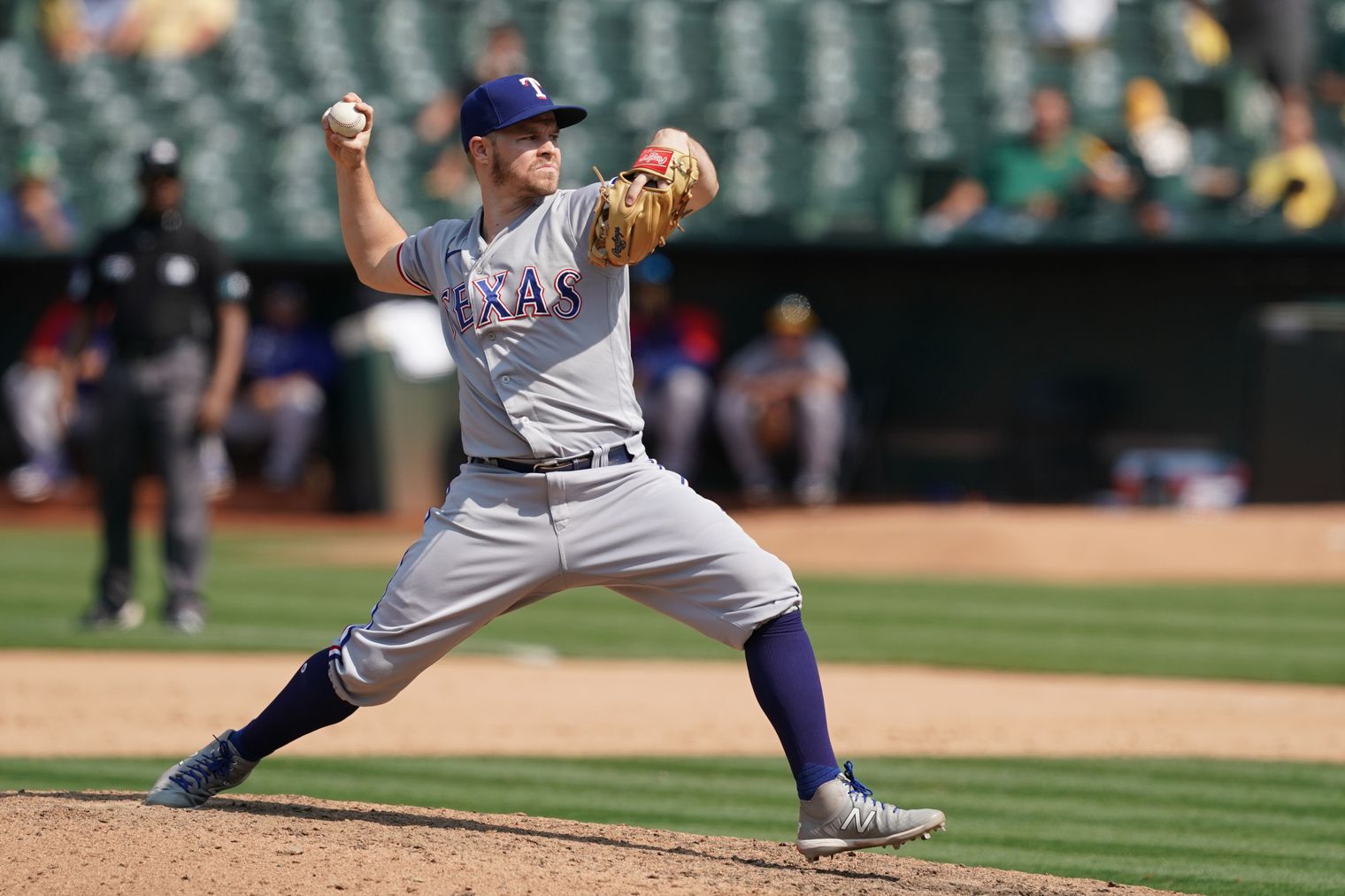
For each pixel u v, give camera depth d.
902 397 55.22
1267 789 19.48
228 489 56.47
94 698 24.75
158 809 14.30
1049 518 46.38
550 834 14.54
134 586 31.95
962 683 27.94
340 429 55.56
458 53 66.38
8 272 55.97
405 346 53.25
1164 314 52.16
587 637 33.12
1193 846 16.33
